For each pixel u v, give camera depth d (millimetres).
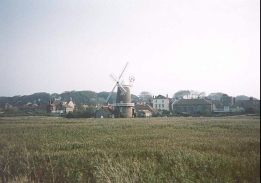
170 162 15422
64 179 13250
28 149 20000
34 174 13766
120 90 83500
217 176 13078
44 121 51688
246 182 12516
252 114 79625
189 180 12406
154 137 27281
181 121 53781
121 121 54844
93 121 54344
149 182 12148
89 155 17656
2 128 36000
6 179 13148
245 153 17703
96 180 12570
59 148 20938
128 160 15258
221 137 26859
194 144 21750
